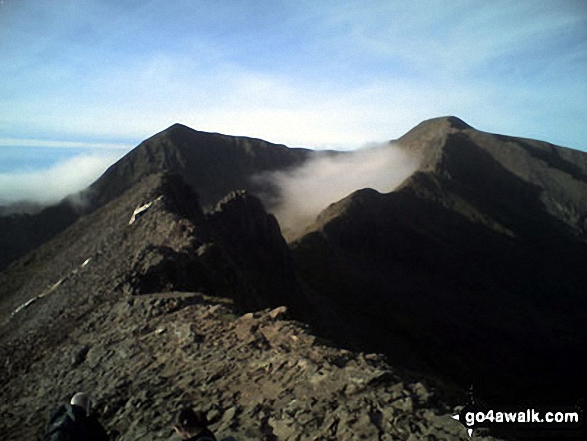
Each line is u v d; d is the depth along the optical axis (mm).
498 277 193250
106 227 54312
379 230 195000
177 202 58094
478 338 134625
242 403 10586
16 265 70125
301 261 162875
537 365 125812
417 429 8297
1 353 24562
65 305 29703
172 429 9883
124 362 15312
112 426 11195
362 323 120062
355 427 8531
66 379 16172
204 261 33906
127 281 27125
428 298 159000
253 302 36406
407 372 11539
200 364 13375
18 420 14477
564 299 184875
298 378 11031
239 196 90312
